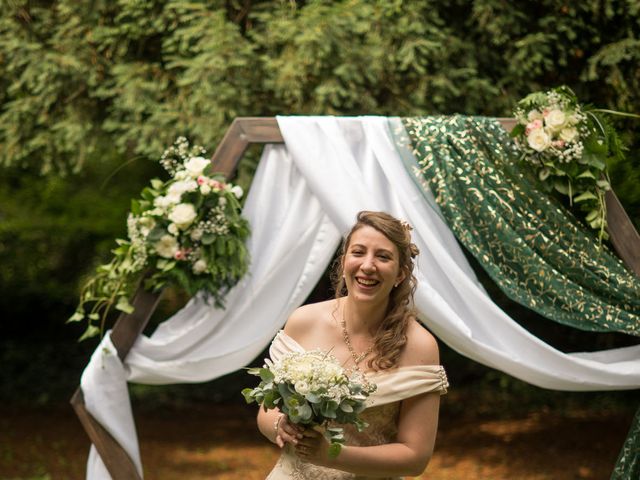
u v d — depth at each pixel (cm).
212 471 702
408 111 543
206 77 523
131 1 548
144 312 402
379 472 273
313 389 253
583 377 384
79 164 604
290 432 266
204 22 524
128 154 792
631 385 386
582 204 389
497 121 392
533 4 561
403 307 287
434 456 738
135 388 952
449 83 532
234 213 392
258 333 401
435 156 385
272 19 542
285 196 404
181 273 388
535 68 547
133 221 393
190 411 910
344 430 280
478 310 381
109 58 593
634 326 378
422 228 381
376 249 277
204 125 536
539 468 692
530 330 834
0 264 1036
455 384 939
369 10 528
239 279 399
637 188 539
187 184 383
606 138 380
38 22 598
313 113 534
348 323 289
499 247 382
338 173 384
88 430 399
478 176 382
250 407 928
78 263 1066
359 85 541
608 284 380
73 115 594
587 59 560
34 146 605
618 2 543
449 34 552
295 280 399
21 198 1086
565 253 381
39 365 962
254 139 399
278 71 529
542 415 855
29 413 890
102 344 399
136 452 402
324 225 396
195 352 404
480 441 776
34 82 591
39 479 656
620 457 395
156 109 556
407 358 282
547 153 380
